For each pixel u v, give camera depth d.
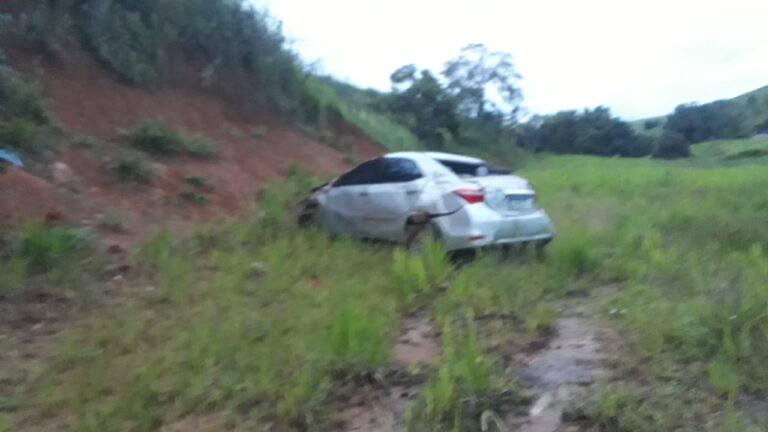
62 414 5.43
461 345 6.37
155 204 11.79
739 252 9.22
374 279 8.44
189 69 17.59
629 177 19.97
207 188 13.18
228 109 17.89
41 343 6.88
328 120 22.75
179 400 5.44
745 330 5.85
